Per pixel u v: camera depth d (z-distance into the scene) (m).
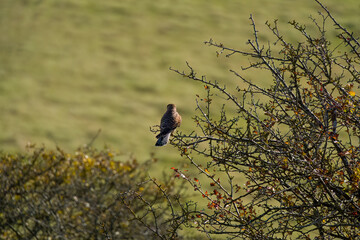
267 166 9.24
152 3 85.00
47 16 76.19
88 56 67.25
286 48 9.56
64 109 54.25
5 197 18.23
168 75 63.22
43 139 47.28
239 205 9.59
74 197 18.22
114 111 54.38
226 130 9.55
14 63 63.38
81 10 79.38
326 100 9.31
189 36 74.81
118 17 79.25
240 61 64.94
